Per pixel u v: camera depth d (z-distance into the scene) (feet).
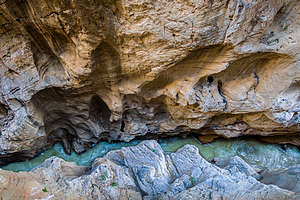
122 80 21.09
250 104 22.70
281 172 21.17
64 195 16.05
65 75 20.34
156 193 18.02
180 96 22.13
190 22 16.16
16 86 19.90
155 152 22.03
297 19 18.44
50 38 17.90
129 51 18.08
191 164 21.13
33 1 15.40
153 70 19.10
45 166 19.42
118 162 21.31
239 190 16.29
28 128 21.12
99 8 15.33
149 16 16.10
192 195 16.29
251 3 15.78
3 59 19.08
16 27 17.60
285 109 22.38
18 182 16.14
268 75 21.44
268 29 18.63
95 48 17.42
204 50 18.49
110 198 16.81
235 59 19.11
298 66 20.02
